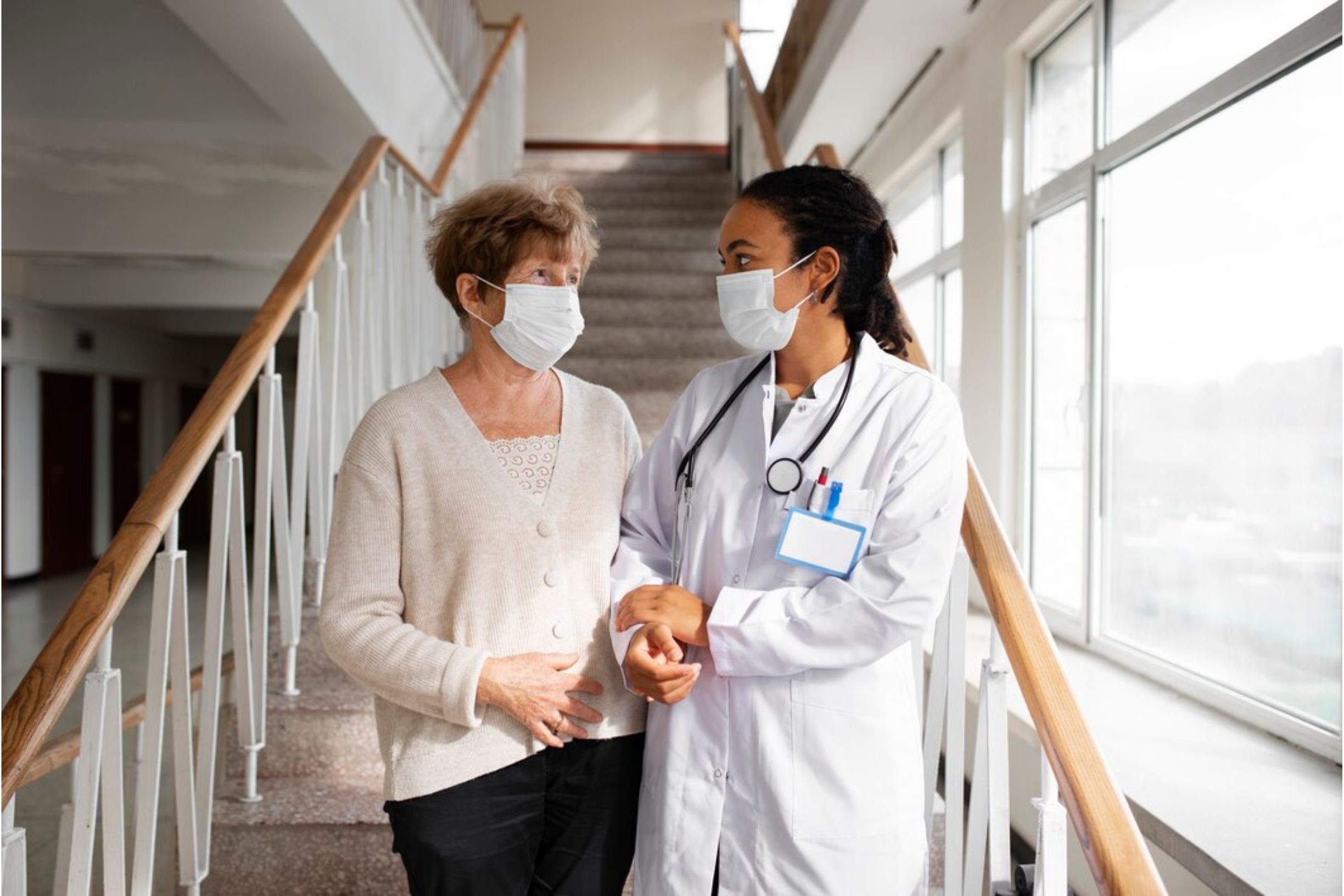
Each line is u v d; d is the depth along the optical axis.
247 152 4.69
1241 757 1.80
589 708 1.17
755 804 1.12
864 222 1.17
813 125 4.97
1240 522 2.06
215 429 1.62
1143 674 2.40
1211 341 2.17
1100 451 2.68
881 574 1.08
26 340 7.80
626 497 1.34
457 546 1.16
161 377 10.30
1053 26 3.01
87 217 4.72
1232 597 2.09
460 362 1.30
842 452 1.17
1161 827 1.52
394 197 3.20
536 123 8.33
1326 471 1.79
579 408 1.30
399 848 1.15
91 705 1.27
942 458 1.12
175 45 3.77
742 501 1.20
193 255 4.78
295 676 2.22
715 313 4.74
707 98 8.33
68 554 8.75
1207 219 2.19
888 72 4.16
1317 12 1.81
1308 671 1.85
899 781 1.12
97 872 2.50
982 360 3.40
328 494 2.39
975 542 1.29
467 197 1.22
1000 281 3.27
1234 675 2.08
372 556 1.15
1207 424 2.18
